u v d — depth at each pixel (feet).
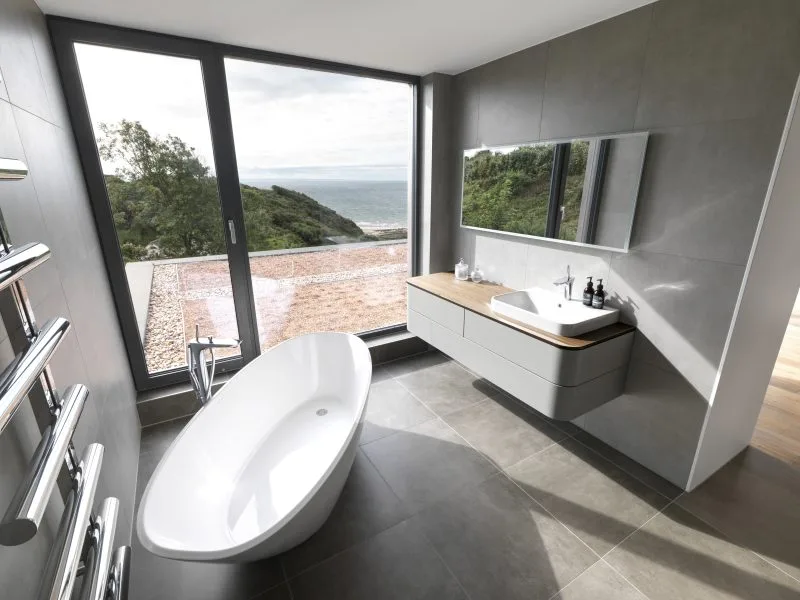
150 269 8.27
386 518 6.33
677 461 6.83
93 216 7.33
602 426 8.02
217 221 8.64
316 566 5.57
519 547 5.83
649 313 6.79
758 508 6.45
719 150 5.59
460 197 10.53
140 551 5.89
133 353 8.37
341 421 8.48
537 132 8.21
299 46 8.06
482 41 7.79
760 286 5.89
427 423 8.74
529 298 8.62
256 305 9.64
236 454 7.29
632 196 6.64
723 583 5.28
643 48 6.24
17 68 4.59
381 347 11.39
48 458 2.55
